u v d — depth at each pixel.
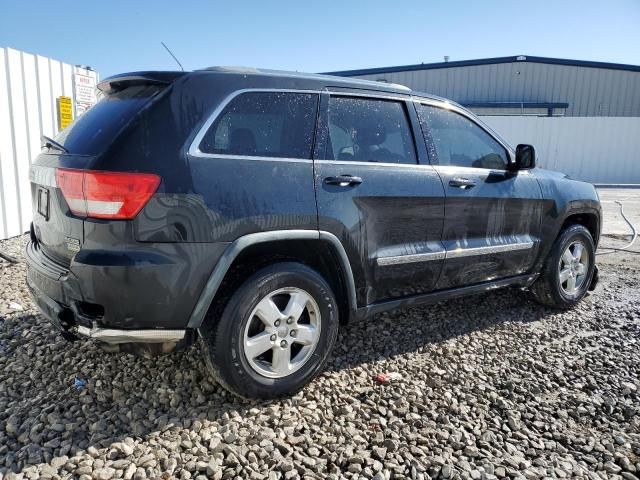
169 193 2.59
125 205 2.51
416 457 2.63
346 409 3.00
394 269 3.51
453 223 3.83
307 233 3.01
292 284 3.02
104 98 3.15
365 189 3.28
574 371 3.65
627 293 5.57
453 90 26.41
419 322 4.48
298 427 2.82
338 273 3.29
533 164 4.15
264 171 2.90
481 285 4.20
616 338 4.26
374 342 4.02
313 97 3.23
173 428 2.75
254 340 2.92
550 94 25.78
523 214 4.36
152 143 2.62
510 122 20.81
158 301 2.61
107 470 2.40
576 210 4.83
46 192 2.96
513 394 3.29
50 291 2.83
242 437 2.69
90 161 2.57
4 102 6.49
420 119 3.80
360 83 3.53
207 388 3.12
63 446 2.56
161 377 3.25
